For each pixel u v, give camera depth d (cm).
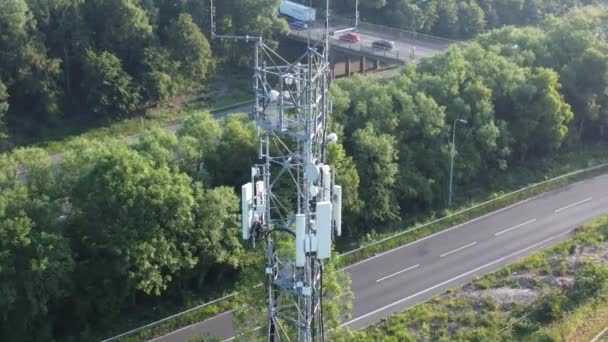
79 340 7288
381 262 8712
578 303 7600
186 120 9056
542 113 10888
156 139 8306
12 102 12350
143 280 7188
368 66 14688
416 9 15975
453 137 9881
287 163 4362
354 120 9662
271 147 7038
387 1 16462
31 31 12356
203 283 8056
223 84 14162
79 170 7644
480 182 10594
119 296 7431
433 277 8412
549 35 12369
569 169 11162
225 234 7806
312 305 4400
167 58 13075
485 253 8938
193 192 7738
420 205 9850
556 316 7325
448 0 16525
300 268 4319
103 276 7369
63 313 7456
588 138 12131
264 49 4909
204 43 13362
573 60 11838
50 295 6994
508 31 12419
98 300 7406
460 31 16712
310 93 4081
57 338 7325
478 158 10262
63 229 7419
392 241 9050
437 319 7412
